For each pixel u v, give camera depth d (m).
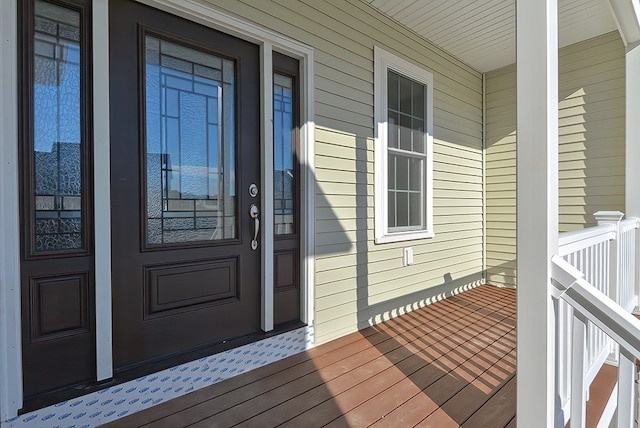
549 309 1.24
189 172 2.12
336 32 2.81
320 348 2.62
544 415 1.23
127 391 1.78
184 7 1.97
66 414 1.61
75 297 1.71
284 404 1.88
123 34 1.84
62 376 1.67
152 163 1.97
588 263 1.95
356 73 2.98
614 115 3.55
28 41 1.58
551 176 1.23
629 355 1.23
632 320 1.14
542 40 1.21
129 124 1.87
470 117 4.41
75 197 1.71
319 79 2.70
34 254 1.59
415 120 3.69
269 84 2.41
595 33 3.58
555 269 1.23
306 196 2.63
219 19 2.12
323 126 2.73
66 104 1.69
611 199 3.58
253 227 2.39
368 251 3.12
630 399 1.28
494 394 1.98
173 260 2.04
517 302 1.29
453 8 3.11
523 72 1.26
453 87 4.15
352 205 2.97
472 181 4.47
